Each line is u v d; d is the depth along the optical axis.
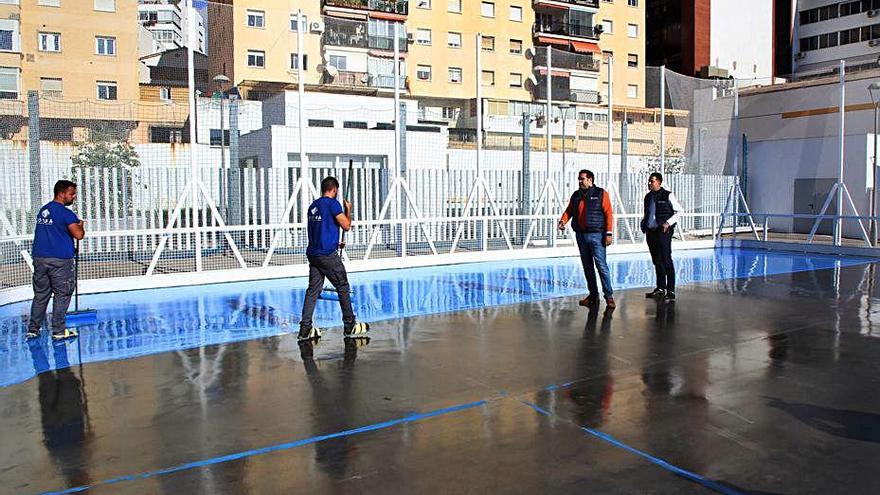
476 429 4.60
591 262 9.50
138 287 11.55
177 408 5.11
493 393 5.43
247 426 4.69
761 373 5.98
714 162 24.02
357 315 8.98
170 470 3.95
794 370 6.07
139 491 3.67
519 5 56.59
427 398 5.31
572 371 6.09
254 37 41.06
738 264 15.60
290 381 5.82
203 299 10.53
